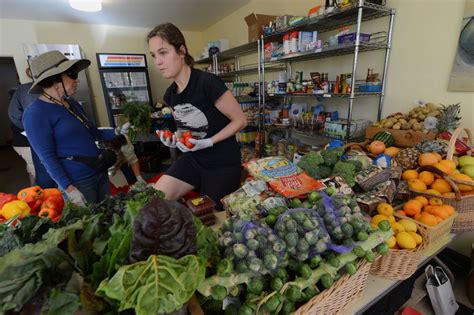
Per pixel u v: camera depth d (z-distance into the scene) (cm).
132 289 42
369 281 84
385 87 212
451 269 173
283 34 261
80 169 155
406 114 183
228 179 152
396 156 136
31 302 42
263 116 315
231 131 144
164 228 48
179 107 147
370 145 148
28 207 94
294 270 63
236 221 65
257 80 382
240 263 56
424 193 111
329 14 197
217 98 136
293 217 66
